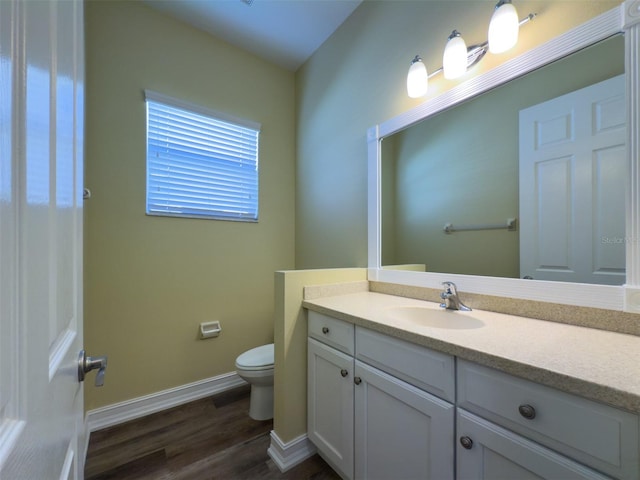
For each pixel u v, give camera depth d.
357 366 1.16
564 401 0.63
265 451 1.51
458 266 1.36
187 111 2.06
